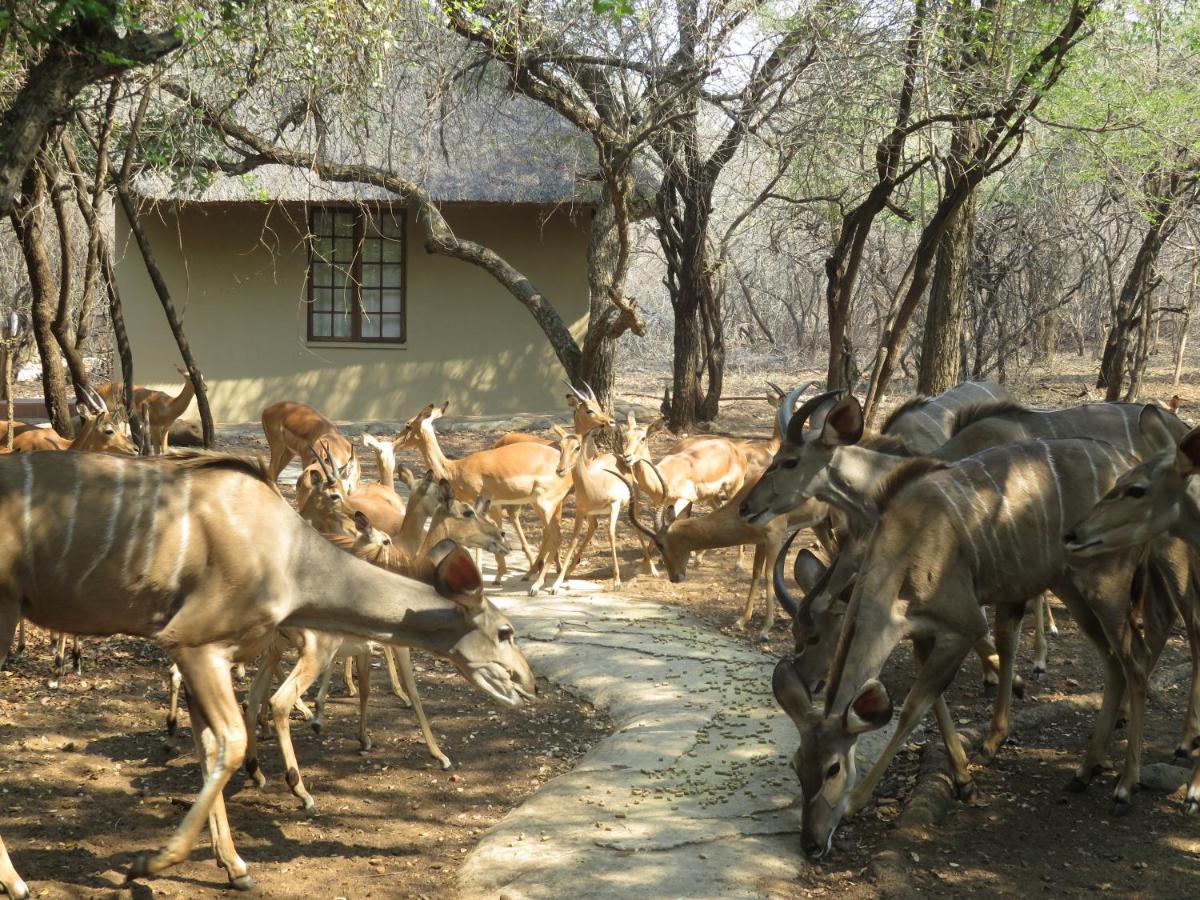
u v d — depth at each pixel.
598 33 11.91
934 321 13.10
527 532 11.47
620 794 5.55
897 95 11.35
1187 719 5.88
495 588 9.33
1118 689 5.61
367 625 4.92
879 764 5.41
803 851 4.98
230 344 18.09
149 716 6.54
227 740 4.64
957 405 8.45
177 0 7.89
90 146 10.86
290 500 12.00
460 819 5.52
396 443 9.99
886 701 4.76
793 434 6.36
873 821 5.38
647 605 8.78
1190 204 17.52
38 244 10.08
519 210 18.02
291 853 5.09
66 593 4.56
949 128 11.34
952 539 5.34
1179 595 5.85
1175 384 22.66
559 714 6.90
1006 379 22.38
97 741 6.16
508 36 11.26
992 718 6.02
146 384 17.98
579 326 18.23
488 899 4.64
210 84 10.35
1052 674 7.24
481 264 14.18
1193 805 5.37
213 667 4.68
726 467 10.11
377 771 6.04
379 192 16.66
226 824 4.77
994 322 23.64
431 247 14.07
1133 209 17.17
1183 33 13.12
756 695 6.82
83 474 4.57
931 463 5.59
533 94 12.08
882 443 6.91
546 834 5.14
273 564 4.73
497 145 16.98
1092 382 23.06
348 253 18.17
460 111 15.17
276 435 12.00
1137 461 5.79
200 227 17.83
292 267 18.08
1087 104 11.72
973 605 5.37
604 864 4.85
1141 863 4.95
